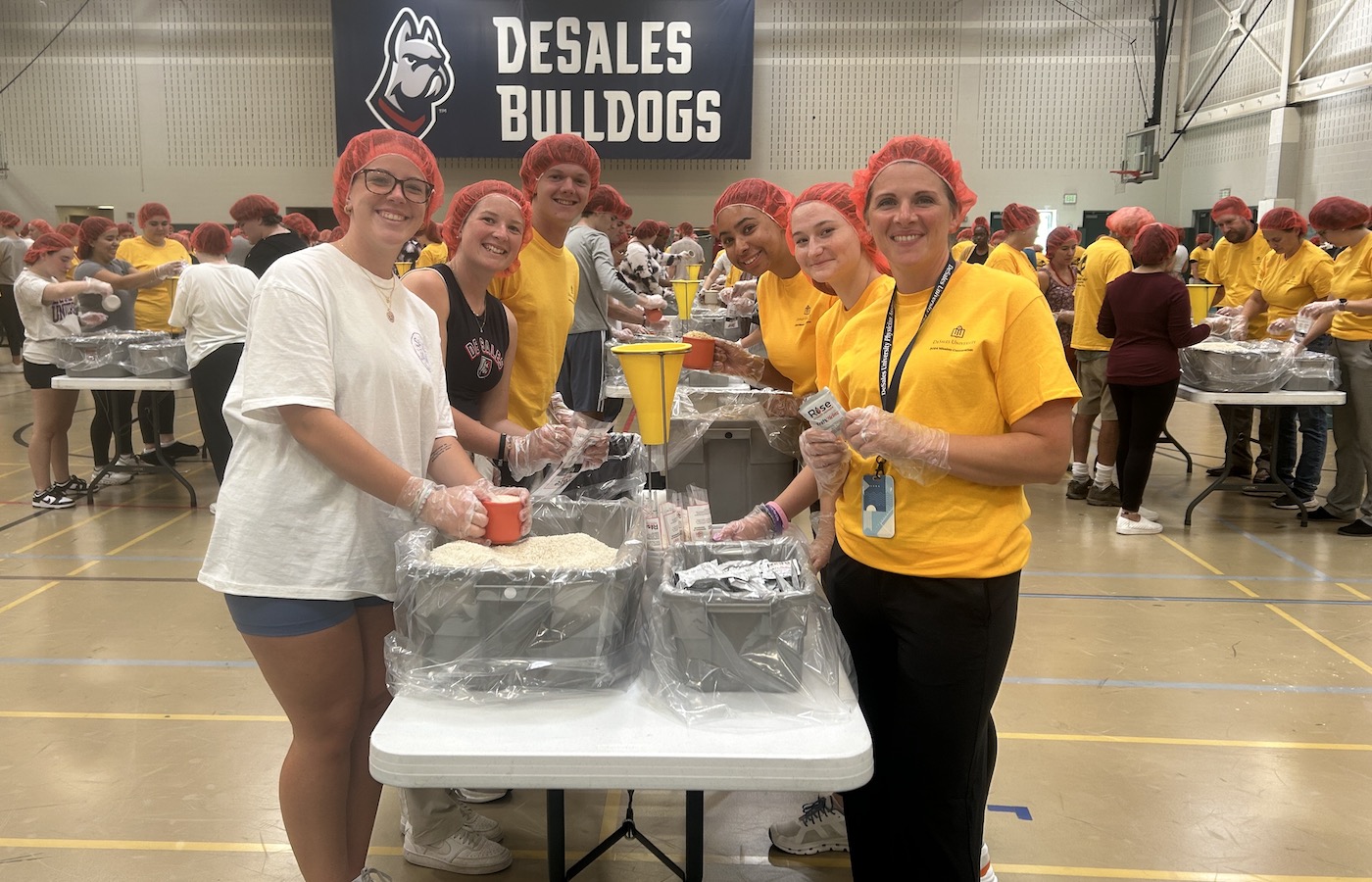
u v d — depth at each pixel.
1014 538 1.46
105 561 4.19
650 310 4.92
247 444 1.50
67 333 4.95
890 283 1.71
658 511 1.64
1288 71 9.70
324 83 12.29
